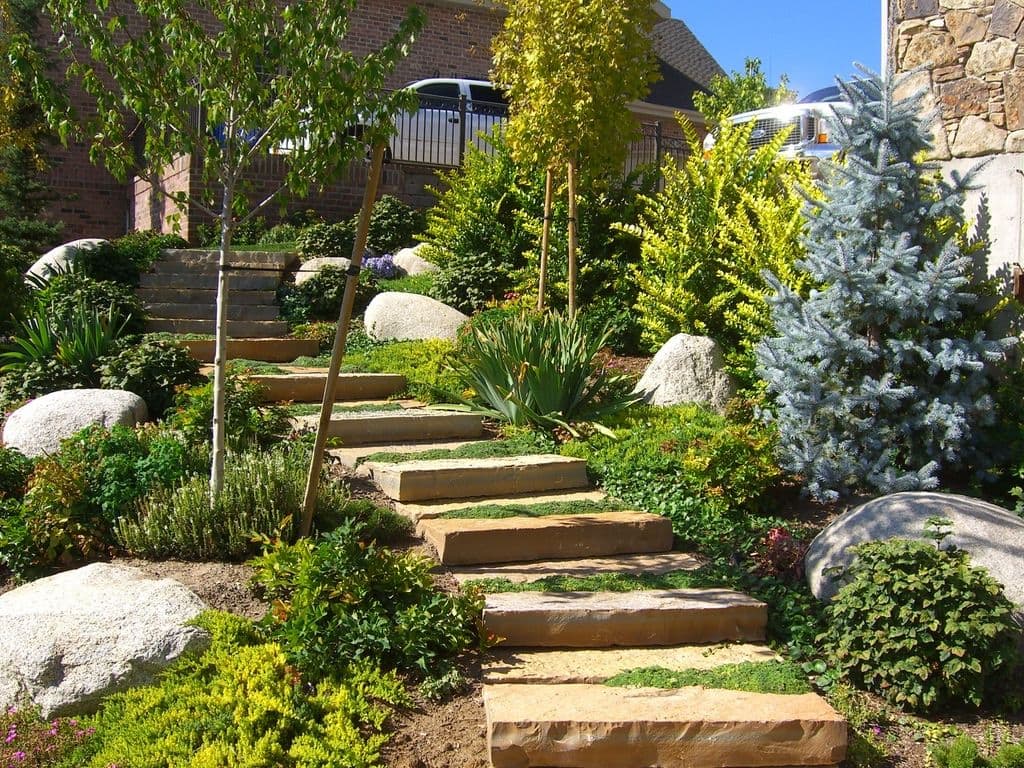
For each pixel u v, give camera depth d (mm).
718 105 20953
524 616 4676
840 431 6738
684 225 9602
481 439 7582
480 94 16750
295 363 9391
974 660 4328
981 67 7750
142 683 4043
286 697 3908
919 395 6684
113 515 5316
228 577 4930
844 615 4691
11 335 9250
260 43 5070
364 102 5090
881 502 5531
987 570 4719
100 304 9727
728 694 4207
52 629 4113
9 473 5637
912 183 6867
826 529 5664
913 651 4438
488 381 7875
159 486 5453
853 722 4309
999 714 4469
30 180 14992
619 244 11086
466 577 5223
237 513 5328
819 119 13102
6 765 3555
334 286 11336
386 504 6023
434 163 15672
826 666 4699
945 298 6480
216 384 5422
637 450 7051
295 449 6344
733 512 6391
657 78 9914
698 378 8344
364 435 7203
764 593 5254
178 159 13977
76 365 8086
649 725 3904
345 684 4098
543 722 3854
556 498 6348
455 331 10242
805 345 6789
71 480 5312
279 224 14219
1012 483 6738
